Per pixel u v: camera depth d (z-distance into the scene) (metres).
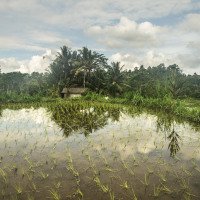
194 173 8.25
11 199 6.49
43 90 49.94
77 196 6.63
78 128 15.42
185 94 49.81
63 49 52.28
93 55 50.06
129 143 11.87
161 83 42.81
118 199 6.49
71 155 9.94
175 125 17.11
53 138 12.72
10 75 93.44
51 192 6.75
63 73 52.34
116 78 47.91
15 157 9.69
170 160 9.50
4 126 16.05
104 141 12.16
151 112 24.62
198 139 12.91
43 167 8.61
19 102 36.56
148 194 6.77
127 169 8.51
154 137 13.20
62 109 26.81
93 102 36.78
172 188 7.14
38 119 19.03
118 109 27.12
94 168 8.58
